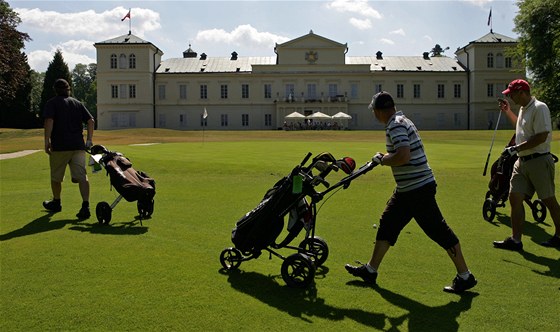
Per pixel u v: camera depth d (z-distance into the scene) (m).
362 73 78.62
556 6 46.72
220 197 10.76
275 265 5.86
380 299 4.75
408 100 79.62
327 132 56.69
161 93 79.50
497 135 50.44
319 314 4.38
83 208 8.46
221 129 79.75
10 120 76.38
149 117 77.94
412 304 4.63
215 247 6.54
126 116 77.81
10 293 4.77
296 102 77.88
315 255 5.73
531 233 7.53
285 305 4.57
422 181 5.04
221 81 79.44
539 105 6.54
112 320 4.19
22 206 9.62
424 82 79.62
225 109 79.69
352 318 4.30
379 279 5.34
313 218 5.71
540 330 4.08
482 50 78.25
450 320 4.27
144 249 6.36
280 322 4.20
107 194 11.21
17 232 7.31
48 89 85.25
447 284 5.18
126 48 77.06
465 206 9.70
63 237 6.98
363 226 7.86
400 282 5.24
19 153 23.55
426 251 6.40
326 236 7.21
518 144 6.85
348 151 25.67
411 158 5.04
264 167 16.58
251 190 11.83
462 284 4.90
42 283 5.04
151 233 7.31
